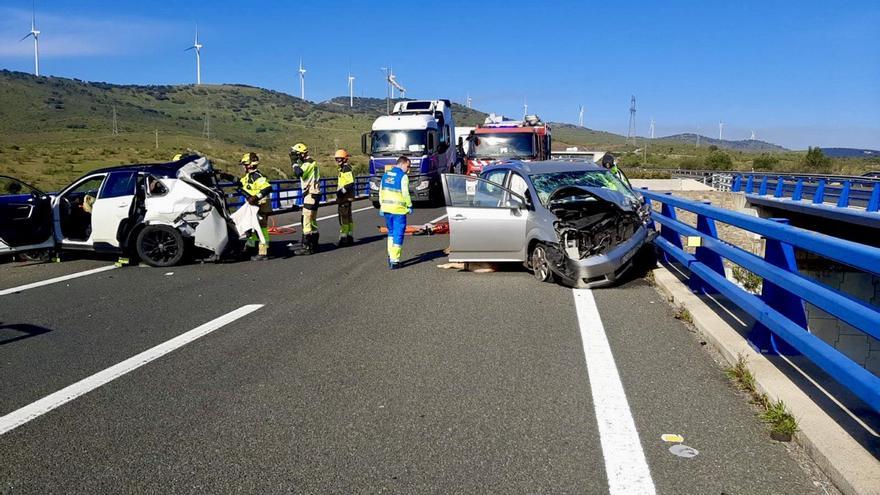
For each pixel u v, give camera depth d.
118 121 171.00
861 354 16.95
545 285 9.91
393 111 27.42
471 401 5.23
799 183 27.81
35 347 7.11
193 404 5.30
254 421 4.93
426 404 5.19
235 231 12.93
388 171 11.77
